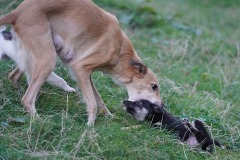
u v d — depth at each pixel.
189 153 11.06
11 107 11.42
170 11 23.98
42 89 12.37
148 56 17.08
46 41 11.12
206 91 15.62
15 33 11.22
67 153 9.99
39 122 10.66
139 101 11.92
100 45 11.77
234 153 11.84
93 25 11.71
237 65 18.00
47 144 10.30
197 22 23.39
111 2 20.67
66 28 11.53
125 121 11.95
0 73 12.73
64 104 11.98
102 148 10.34
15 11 11.16
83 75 11.64
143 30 19.84
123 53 12.26
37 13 11.11
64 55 11.75
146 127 11.66
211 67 17.97
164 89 14.34
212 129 12.48
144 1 21.48
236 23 26.23
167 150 10.88
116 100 13.12
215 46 19.97
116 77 12.41
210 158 11.16
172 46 18.62
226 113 13.67
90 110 11.51
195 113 13.19
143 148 10.62
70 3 11.55
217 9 28.67
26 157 9.77
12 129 10.62
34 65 11.12
